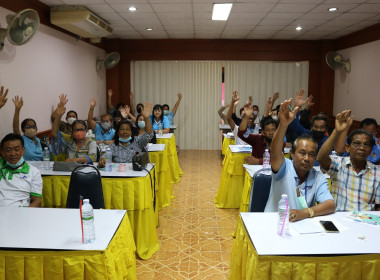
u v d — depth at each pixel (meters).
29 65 5.08
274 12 5.77
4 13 4.46
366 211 2.31
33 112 5.23
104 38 8.80
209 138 9.61
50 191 3.32
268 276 1.68
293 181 2.16
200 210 4.61
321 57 9.04
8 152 2.64
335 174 2.56
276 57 9.08
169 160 5.97
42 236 1.89
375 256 1.69
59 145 4.01
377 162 3.72
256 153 4.11
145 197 3.20
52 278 1.76
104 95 9.15
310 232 1.90
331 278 1.68
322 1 5.04
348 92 8.16
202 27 7.27
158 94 9.47
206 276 2.91
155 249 3.34
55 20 5.53
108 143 5.48
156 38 8.95
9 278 1.78
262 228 1.95
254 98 9.40
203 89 9.41
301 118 5.44
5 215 2.19
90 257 1.75
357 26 6.98
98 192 2.73
